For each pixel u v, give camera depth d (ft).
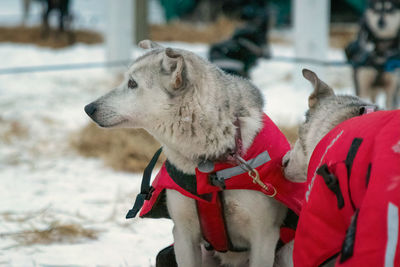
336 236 9.20
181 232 13.37
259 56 37.32
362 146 8.96
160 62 12.46
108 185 23.57
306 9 43.04
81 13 87.92
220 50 36.01
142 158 26.63
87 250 16.55
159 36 65.31
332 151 9.69
